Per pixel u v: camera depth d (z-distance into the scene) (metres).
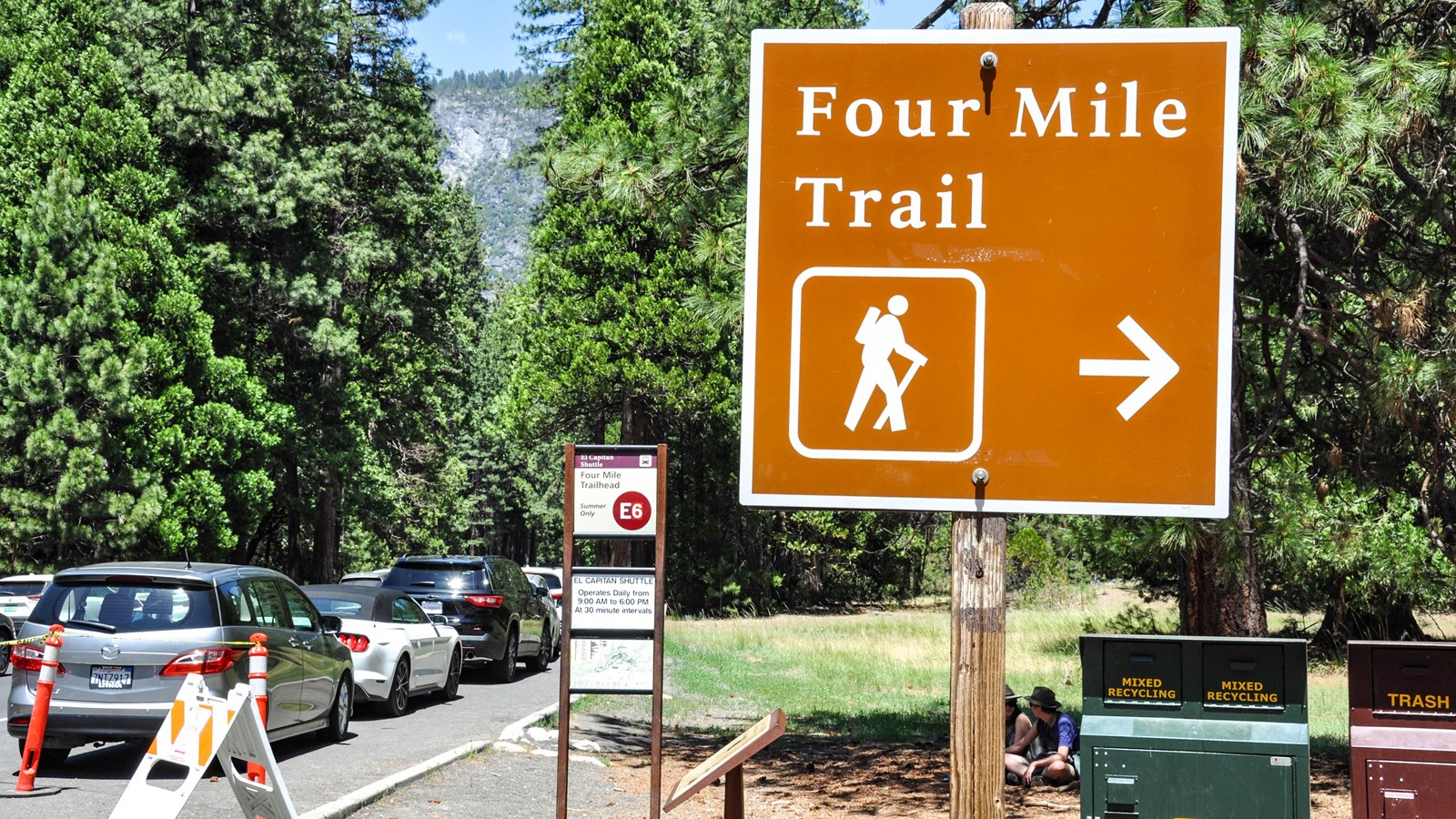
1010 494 5.50
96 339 29.27
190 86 34.88
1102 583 45.75
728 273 11.80
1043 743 11.33
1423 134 10.02
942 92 5.66
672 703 17.81
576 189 12.22
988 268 5.58
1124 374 5.48
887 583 53.03
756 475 5.62
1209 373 5.44
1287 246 11.38
